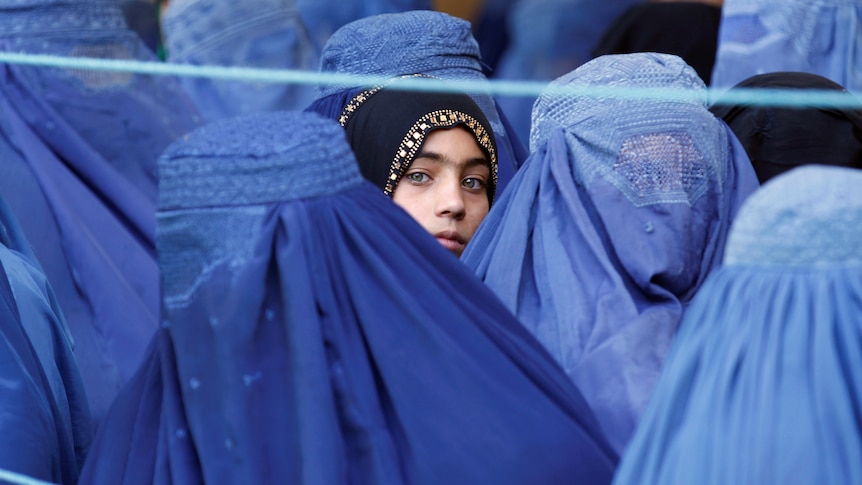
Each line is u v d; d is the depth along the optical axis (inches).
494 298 196.4
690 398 159.3
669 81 226.2
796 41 305.3
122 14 335.9
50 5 321.4
